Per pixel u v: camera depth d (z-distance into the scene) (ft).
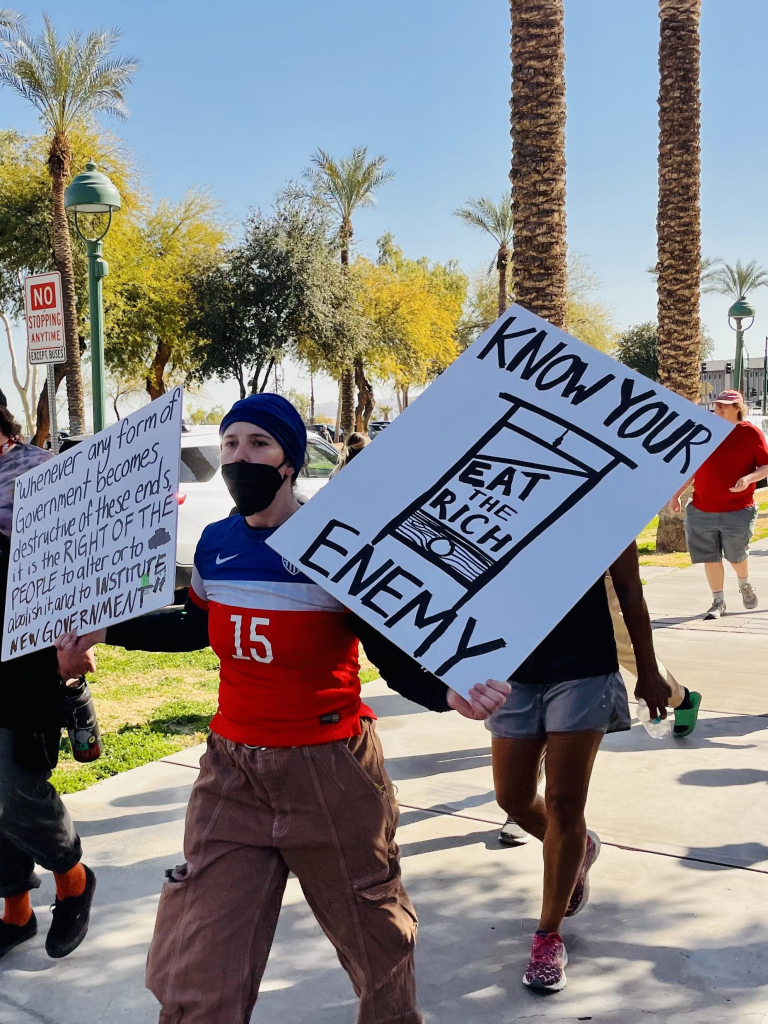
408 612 6.81
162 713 18.70
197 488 27.61
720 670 20.94
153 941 6.81
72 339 80.12
